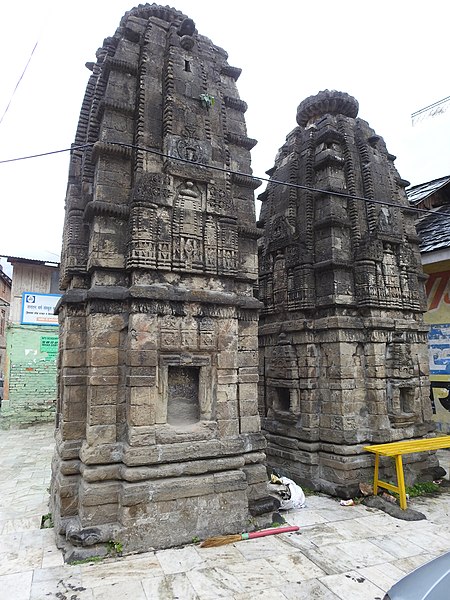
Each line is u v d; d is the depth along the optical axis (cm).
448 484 1024
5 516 838
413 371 1039
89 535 642
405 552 669
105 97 801
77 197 865
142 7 922
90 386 711
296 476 1032
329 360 1019
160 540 668
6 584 567
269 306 1162
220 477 726
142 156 780
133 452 673
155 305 730
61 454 722
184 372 776
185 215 790
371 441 978
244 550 668
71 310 773
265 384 1184
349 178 1093
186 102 836
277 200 1204
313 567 618
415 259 1188
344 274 1037
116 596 540
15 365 2155
